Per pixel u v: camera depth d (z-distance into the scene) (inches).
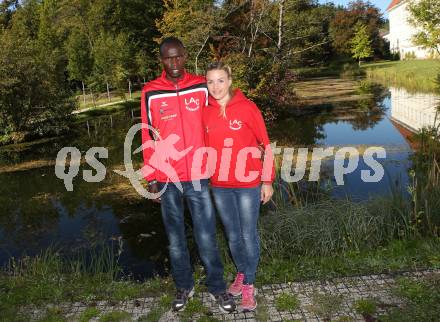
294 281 129.8
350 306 113.8
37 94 679.7
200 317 113.5
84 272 163.2
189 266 118.0
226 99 107.7
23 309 123.5
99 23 1362.0
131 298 126.2
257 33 583.8
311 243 174.1
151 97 106.8
